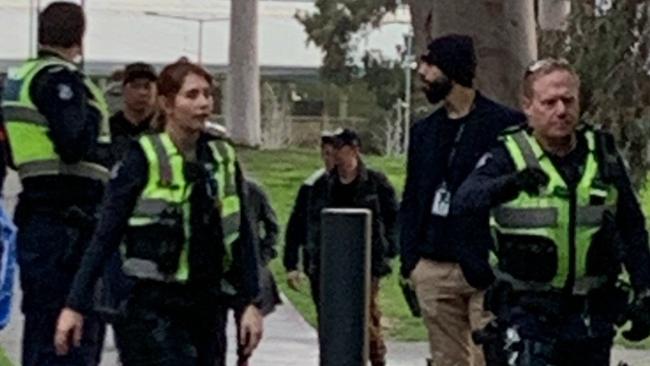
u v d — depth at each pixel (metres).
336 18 55.44
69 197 9.10
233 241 7.42
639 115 16.27
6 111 9.11
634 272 6.96
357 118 57.28
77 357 9.12
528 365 6.87
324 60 55.97
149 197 7.30
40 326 9.20
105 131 9.23
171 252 7.28
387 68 54.97
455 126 9.15
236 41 55.03
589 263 6.89
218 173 7.39
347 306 6.41
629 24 16.33
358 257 6.42
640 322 6.97
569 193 6.84
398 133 53.97
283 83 63.84
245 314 7.45
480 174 6.95
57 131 8.97
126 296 7.34
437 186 9.12
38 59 9.16
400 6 55.84
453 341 9.27
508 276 6.94
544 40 16.73
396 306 17.73
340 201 12.34
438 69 9.10
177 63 7.43
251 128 55.28
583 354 6.95
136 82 10.47
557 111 6.80
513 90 13.54
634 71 16.27
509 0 13.52
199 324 7.38
